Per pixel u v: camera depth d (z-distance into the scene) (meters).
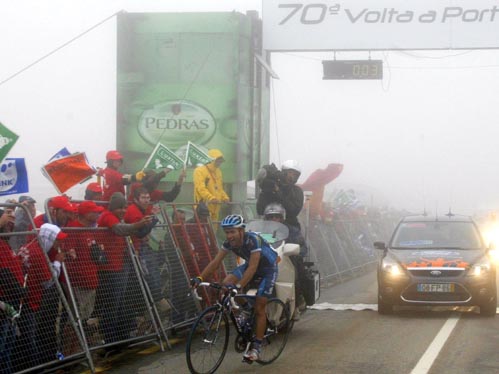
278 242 10.48
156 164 12.64
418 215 14.98
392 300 12.77
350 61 18.73
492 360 9.07
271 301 8.94
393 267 12.83
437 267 12.62
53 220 8.82
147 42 17.33
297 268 11.09
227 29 17.19
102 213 9.32
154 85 17.31
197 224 11.59
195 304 11.08
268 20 18.11
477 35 17.78
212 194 13.76
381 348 9.88
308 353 9.59
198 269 11.29
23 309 7.64
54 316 8.05
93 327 8.76
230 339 10.44
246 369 8.71
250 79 17.88
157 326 9.93
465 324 11.87
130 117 17.38
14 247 7.64
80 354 8.36
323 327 11.68
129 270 9.41
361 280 19.83
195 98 17.23
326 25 18.05
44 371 7.98
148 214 10.24
